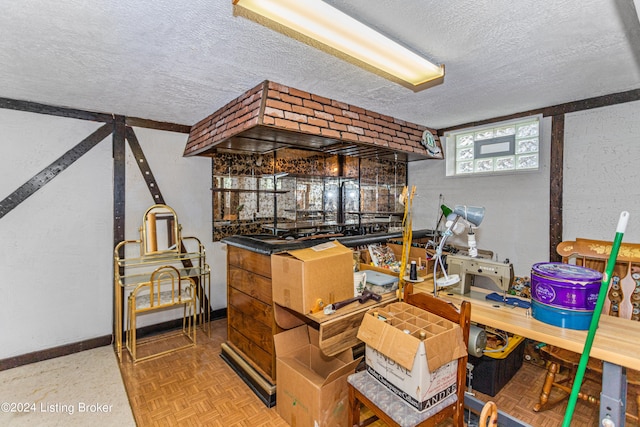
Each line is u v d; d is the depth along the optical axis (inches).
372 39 63.1
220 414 81.3
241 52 71.1
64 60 74.4
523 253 122.5
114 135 120.3
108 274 120.4
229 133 99.8
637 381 65.2
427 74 79.9
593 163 104.5
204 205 141.1
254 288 92.9
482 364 90.5
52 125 109.0
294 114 92.4
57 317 111.0
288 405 77.3
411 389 56.2
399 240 126.5
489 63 77.8
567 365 77.3
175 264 133.9
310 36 61.5
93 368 103.4
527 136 121.9
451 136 147.5
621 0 52.6
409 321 66.4
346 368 72.6
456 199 145.9
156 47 68.5
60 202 110.8
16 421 78.9
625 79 88.5
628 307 78.5
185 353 114.0
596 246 84.0
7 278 102.6
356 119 112.0
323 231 166.6
